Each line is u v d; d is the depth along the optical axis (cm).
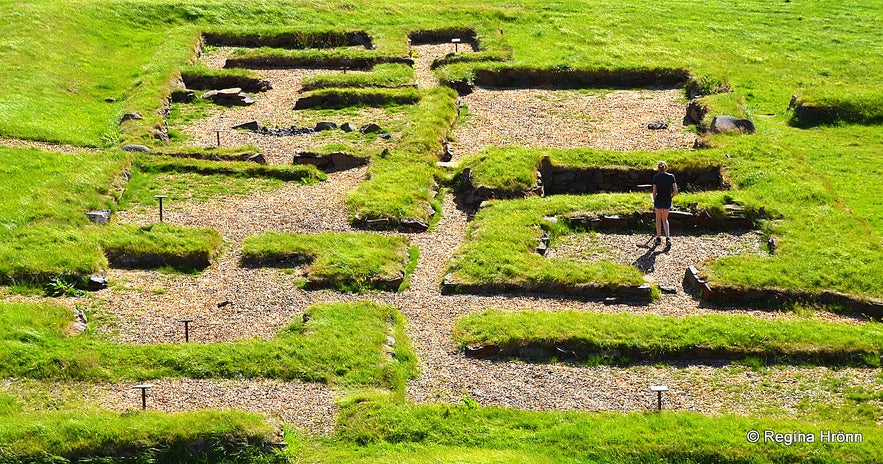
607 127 4931
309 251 3416
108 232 3472
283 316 3045
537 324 2902
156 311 3058
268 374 2659
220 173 4206
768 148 4381
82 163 4116
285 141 4634
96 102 5159
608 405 2578
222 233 3638
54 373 2614
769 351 2791
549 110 5181
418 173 4144
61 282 3147
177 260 3372
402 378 2680
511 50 6019
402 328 2978
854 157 4600
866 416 2495
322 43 6381
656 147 4634
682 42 6550
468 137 4759
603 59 5944
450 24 6631
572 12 7212
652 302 3169
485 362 2798
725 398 2605
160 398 2542
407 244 3553
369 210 3750
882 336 2844
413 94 5194
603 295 3186
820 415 2511
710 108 4919
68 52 5728
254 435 2297
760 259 3353
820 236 3528
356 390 2597
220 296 3170
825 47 6606
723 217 3678
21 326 2792
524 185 4003
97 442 2252
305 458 2292
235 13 6769
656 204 3550
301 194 4031
